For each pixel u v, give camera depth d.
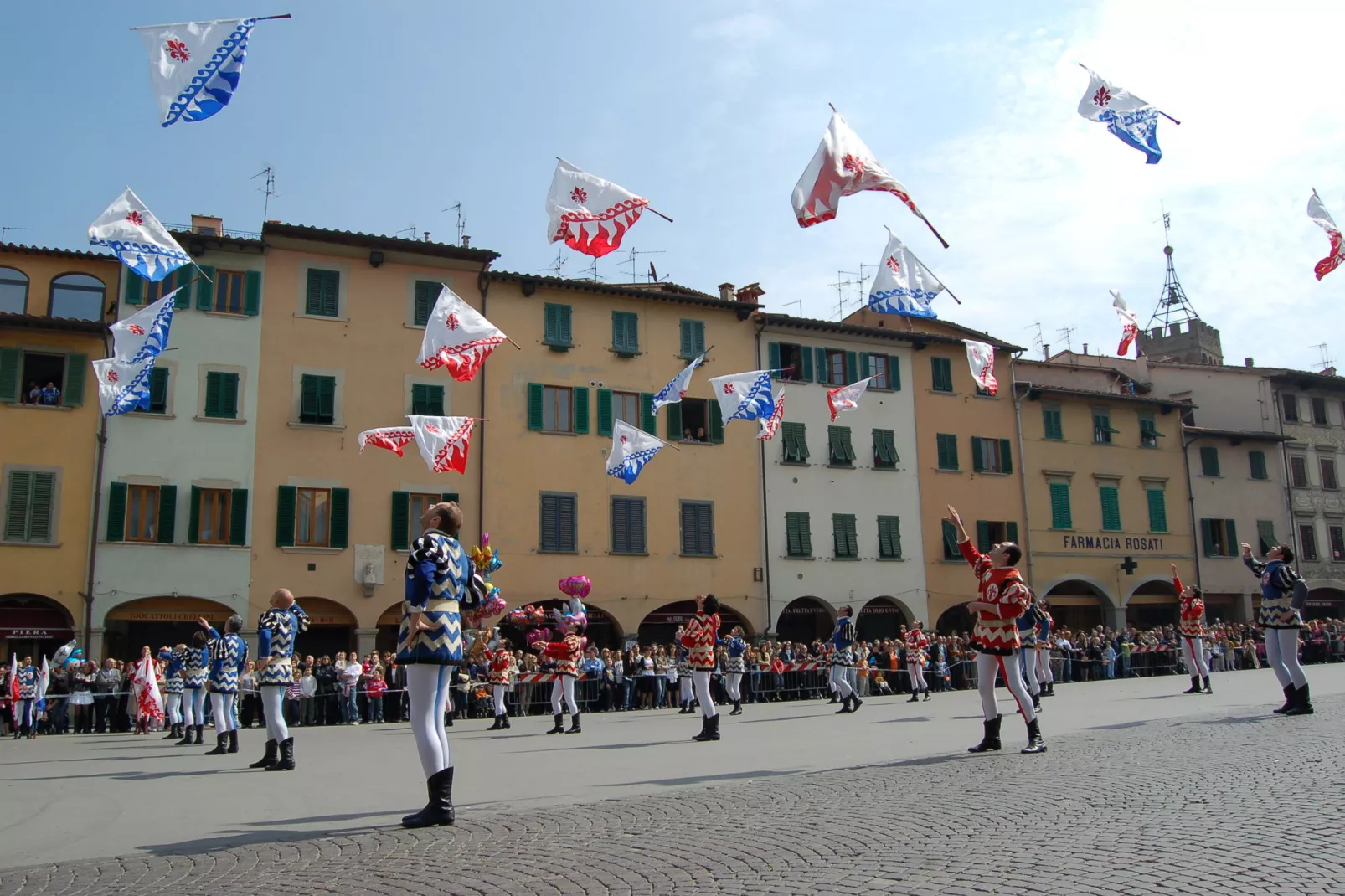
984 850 6.48
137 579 32.06
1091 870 5.90
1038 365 52.81
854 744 14.12
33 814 9.58
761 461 41.75
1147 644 41.47
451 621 8.18
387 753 15.92
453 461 26.06
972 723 17.27
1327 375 57.00
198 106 13.23
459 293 37.72
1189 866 5.95
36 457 31.69
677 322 41.28
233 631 16.80
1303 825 6.98
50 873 6.69
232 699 16.59
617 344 39.97
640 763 12.61
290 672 13.36
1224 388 56.25
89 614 31.31
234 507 33.47
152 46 13.18
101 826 8.67
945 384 46.69
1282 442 54.75
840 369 44.66
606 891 5.83
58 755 17.70
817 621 43.28
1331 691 20.06
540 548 37.16
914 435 45.41
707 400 41.22
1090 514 48.94
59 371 32.72
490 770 12.34
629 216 17.23
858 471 43.72
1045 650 25.31
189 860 7.00
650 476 39.56
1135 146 17.06
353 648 34.38
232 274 34.97
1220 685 26.47
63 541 31.56
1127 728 14.32
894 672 35.25
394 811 9.01
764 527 41.22
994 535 46.38
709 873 6.18
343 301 36.00
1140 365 58.28
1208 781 8.88
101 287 33.50
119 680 27.56
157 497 32.88
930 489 45.22
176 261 20.34
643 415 39.97
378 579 34.53
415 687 8.12
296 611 13.64
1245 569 52.22
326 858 6.90
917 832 7.10
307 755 15.70
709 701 16.00
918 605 43.84
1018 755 11.31
